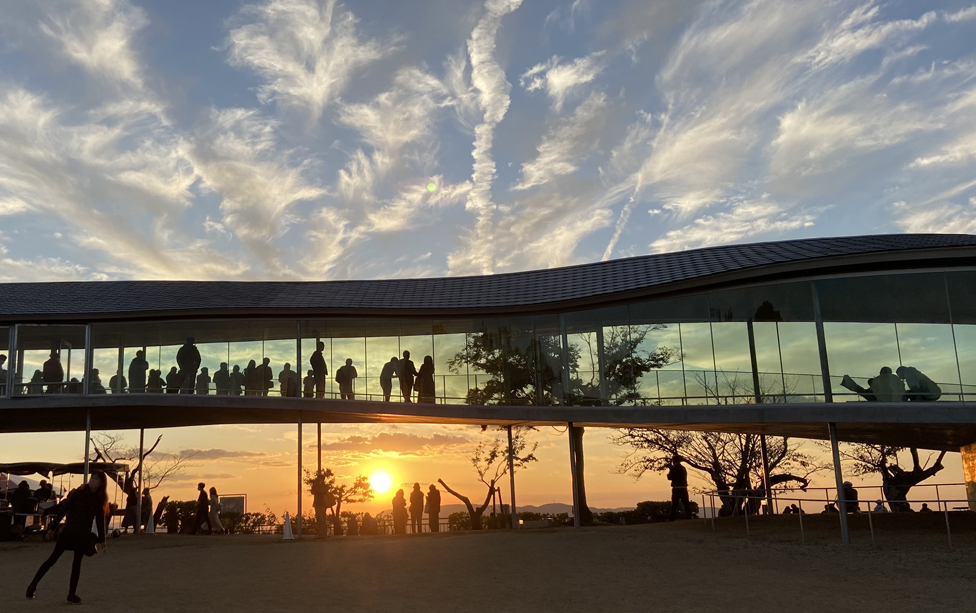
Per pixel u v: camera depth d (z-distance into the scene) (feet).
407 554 55.72
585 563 51.55
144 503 91.86
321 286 90.53
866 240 75.61
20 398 78.84
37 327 80.69
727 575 47.44
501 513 95.09
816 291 69.36
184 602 37.81
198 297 85.71
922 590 42.68
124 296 86.89
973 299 64.75
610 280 81.00
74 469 84.69
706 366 72.79
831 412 66.54
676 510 89.10
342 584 43.57
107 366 80.59
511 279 88.33
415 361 81.10
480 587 42.78
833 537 64.49
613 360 76.69
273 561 53.98
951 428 68.80
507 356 80.12
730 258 77.51
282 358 81.30
